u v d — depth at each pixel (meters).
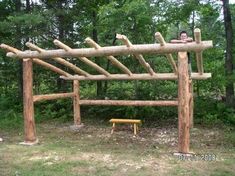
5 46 8.98
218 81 12.74
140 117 13.35
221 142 9.56
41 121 13.51
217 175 6.37
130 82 14.04
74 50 8.52
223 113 12.62
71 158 7.79
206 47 7.50
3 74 15.56
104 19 13.86
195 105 13.23
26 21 12.38
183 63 7.92
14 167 7.06
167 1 12.86
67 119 13.89
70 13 14.04
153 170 6.75
